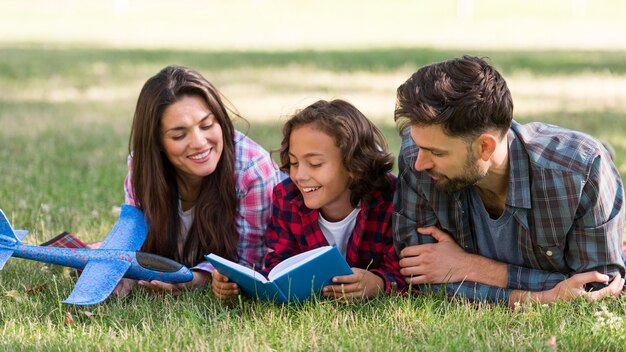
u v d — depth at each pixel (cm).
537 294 356
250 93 1000
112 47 1609
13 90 1038
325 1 2947
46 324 345
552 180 339
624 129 752
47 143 720
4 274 409
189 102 383
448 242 371
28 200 529
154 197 398
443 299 368
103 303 371
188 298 370
